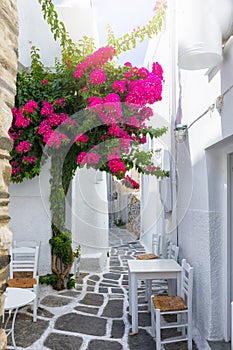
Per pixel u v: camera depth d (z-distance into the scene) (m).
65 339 3.88
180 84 5.51
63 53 5.42
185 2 2.99
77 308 4.88
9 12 1.46
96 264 7.32
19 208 5.94
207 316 3.73
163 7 5.06
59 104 5.03
